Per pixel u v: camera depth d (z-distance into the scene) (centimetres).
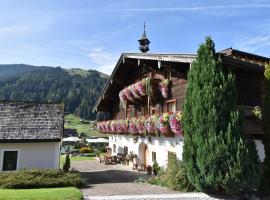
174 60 1463
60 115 1734
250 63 1333
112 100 2947
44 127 1627
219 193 1083
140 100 2148
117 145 2748
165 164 1675
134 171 2059
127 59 2103
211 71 1126
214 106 1073
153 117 1731
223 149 1017
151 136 1939
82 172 2042
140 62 1972
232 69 1401
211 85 1101
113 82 2502
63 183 1316
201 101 1100
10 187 1243
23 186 1259
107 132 2945
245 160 1014
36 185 1277
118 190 1224
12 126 1589
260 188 1138
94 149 4747
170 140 1652
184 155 1152
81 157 3650
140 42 2494
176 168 1263
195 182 1102
